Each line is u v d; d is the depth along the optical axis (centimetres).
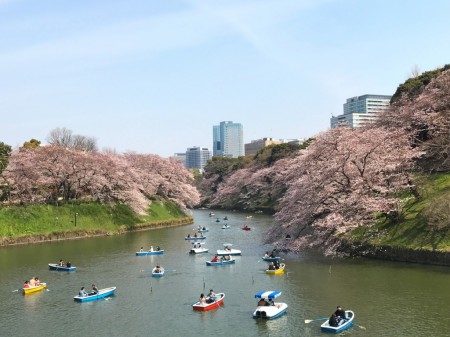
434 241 4600
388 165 5203
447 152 6050
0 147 9031
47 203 8806
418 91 8262
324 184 5397
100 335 3219
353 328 3080
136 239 8106
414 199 5578
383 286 3969
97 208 9350
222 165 19712
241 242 7500
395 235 5044
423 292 3734
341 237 5369
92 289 4409
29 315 3719
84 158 9150
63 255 6425
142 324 3409
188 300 4003
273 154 15588
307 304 3659
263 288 4256
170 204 12100
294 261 5406
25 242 7600
